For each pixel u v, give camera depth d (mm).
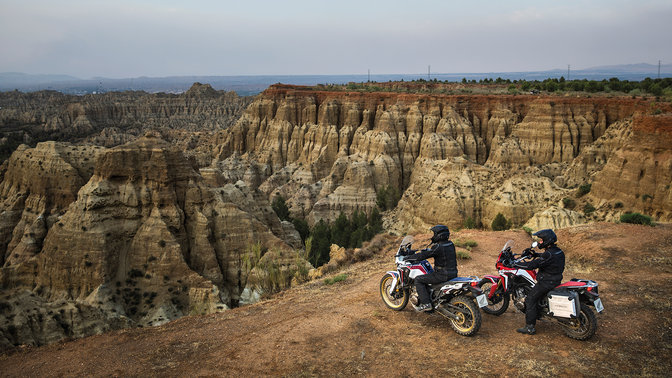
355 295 16625
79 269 35969
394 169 107375
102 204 37156
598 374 10453
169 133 183750
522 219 61906
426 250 13453
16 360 12539
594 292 12000
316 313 14906
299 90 141250
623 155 51812
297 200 102438
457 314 12727
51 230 37750
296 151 132000
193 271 36625
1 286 37250
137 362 11961
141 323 34406
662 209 46438
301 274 23984
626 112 94062
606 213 50344
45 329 23266
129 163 38531
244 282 39594
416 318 13977
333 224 85875
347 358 11562
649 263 18688
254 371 11109
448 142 106875
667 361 10961
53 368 11930
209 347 12656
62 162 55688
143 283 36469
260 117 143250
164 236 37125
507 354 11461
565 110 99500
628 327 12805
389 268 20297
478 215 66938
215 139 153625
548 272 12477
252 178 125562
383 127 114438
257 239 41125
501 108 110688
